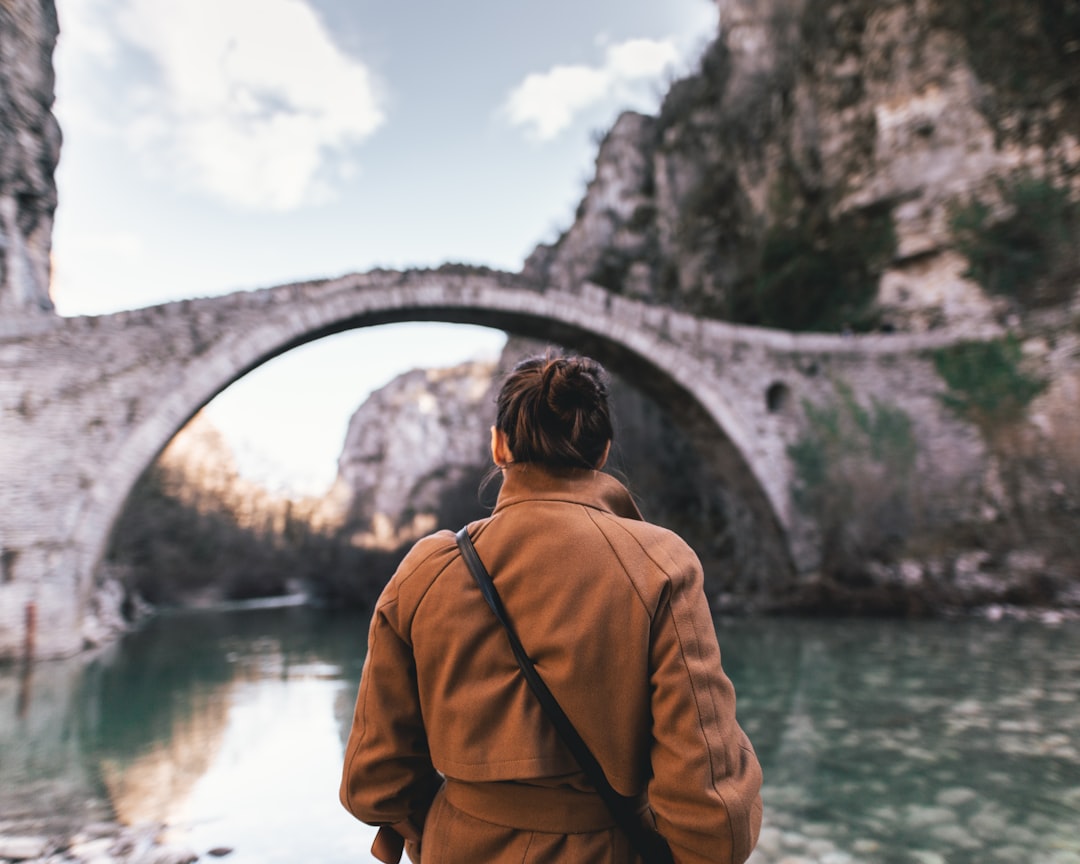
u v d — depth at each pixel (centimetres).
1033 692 726
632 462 2788
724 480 2056
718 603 1828
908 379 1869
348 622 2034
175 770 523
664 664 95
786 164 2834
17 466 1185
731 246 3216
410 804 112
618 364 1952
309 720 690
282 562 3403
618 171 4222
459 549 112
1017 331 1825
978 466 1733
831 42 2739
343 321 1584
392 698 111
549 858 96
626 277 3894
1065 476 1614
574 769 99
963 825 391
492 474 130
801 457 1881
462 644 103
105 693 852
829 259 2567
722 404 1856
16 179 1313
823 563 1761
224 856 362
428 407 5653
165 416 1312
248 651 1286
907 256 2330
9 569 1140
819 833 382
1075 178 2050
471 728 100
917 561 1641
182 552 3050
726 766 91
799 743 563
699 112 3619
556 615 99
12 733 653
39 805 446
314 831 396
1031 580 1477
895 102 2445
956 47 2336
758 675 877
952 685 771
